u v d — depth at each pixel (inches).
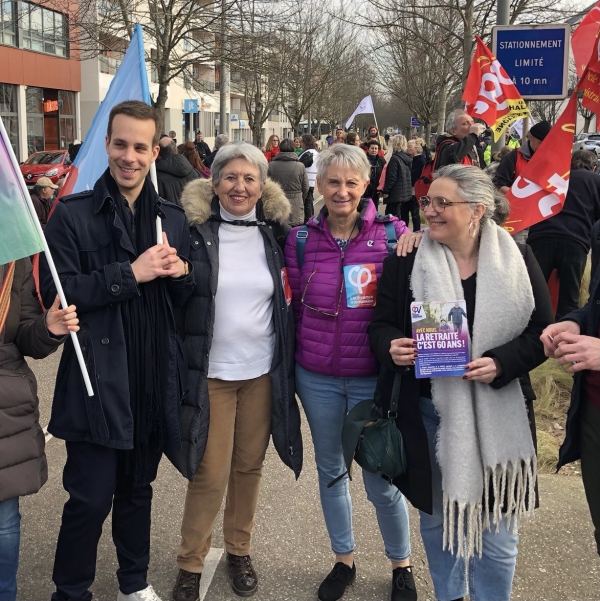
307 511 133.6
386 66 1120.8
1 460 87.4
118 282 89.3
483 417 90.0
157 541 124.0
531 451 91.7
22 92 1012.5
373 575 114.2
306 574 114.3
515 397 92.0
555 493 139.6
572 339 82.0
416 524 129.1
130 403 93.9
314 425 110.5
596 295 87.0
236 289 105.6
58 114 1140.5
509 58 248.1
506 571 95.1
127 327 94.0
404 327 95.7
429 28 651.5
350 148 103.1
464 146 255.8
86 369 91.0
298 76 970.1
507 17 281.6
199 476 107.5
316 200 724.7
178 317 106.9
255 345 107.8
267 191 110.1
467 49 390.9
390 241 105.0
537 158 182.7
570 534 124.9
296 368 112.7
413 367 93.4
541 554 119.2
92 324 92.3
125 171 92.2
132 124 91.1
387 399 97.7
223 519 122.0
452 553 90.8
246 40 568.1
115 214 92.5
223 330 105.6
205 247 104.7
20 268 93.0
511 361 87.4
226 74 794.8
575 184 213.9
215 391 107.1
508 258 90.8
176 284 97.3
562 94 246.7
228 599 108.3
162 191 253.0
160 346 97.2
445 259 92.1
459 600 101.3
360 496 139.6
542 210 183.2
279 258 109.0
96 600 107.6
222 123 746.8
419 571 115.2
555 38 241.9
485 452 89.8
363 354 104.9
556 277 222.5
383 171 469.7
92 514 93.7
